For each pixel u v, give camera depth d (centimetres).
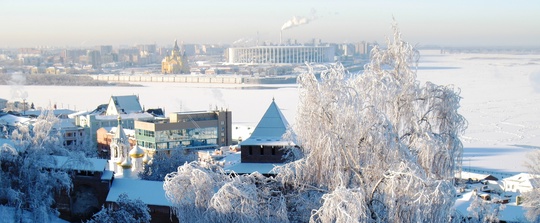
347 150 7175
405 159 6969
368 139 7131
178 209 7350
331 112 7219
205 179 7244
